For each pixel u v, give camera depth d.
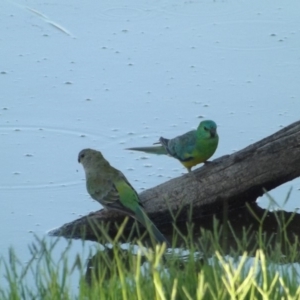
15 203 12.98
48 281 8.91
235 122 15.01
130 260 9.32
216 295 8.42
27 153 14.30
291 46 17.38
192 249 9.21
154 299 8.38
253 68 16.69
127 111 15.45
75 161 14.07
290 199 13.11
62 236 12.17
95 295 8.66
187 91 16.02
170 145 13.24
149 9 19.00
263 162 12.51
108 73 16.62
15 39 17.88
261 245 9.41
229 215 12.91
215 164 12.66
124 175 13.45
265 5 19.14
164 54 17.27
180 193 12.61
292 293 8.54
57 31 18.14
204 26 18.28
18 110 15.49
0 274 10.67
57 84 16.27
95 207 12.93
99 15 18.73
